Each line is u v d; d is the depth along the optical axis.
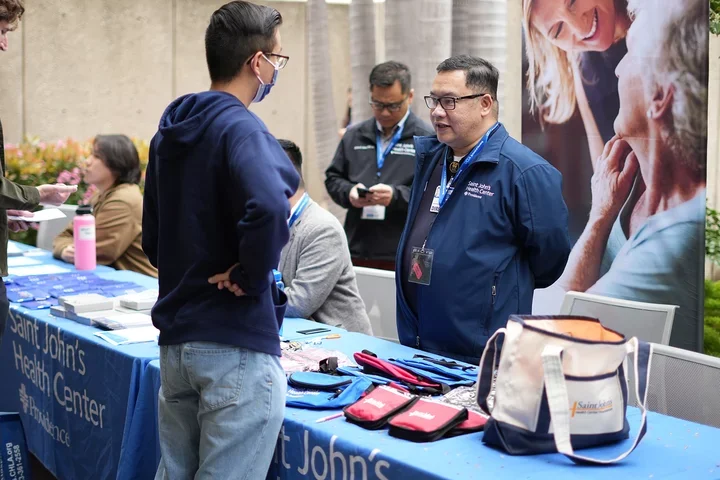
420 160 2.65
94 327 2.79
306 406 1.92
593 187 3.53
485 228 2.41
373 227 4.14
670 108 3.23
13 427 2.98
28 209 2.51
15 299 3.21
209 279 1.75
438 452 1.62
